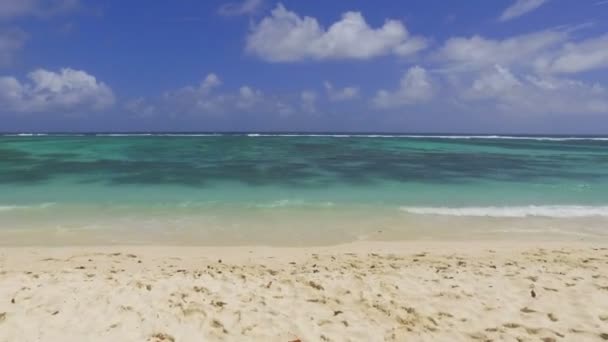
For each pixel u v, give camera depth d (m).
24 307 5.31
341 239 9.72
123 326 4.91
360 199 14.21
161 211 12.16
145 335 4.74
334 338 4.83
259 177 19.30
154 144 44.16
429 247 9.06
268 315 5.36
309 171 21.75
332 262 7.91
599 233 10.37
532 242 9.52
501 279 6.74
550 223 11.26
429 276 6.91
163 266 7.58
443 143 55.72
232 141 53.72
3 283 6.18
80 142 47.25
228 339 4.75
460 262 7.89
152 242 9.27
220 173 20.52
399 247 9.06
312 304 5.74
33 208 12.28
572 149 44.25
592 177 20.30
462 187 16.97
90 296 5.71
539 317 5.32
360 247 9.05
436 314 5.45
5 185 16.31
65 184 16.73
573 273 7.08
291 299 5.89
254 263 7.85
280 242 9.45
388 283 6.53
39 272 6.97
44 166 22.45
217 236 9.81
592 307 5.57
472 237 9.95
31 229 10.09
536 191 16.03
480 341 4.80
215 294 5.95
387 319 5.33
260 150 36.78
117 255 8.21
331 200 14.00
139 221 11.00
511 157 32.28
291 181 18.20
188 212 12.08
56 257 8.00
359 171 22.02
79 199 13.71
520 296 6.00
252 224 10.88
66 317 5.08
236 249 8.81
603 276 6.88
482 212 12.40
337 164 25.48
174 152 33.44
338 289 6.28
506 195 15.13
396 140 65.12
